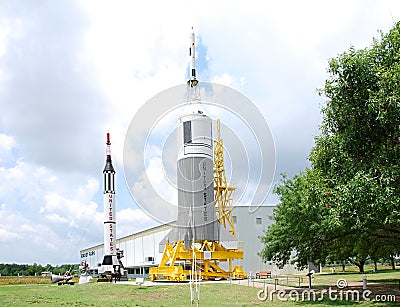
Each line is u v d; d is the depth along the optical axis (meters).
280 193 37.50
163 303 31.38
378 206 19.80
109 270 74.44
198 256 46.12
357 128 22.17
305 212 29.91
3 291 49.56
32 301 36.06
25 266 137.38
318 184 23.77
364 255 37.34
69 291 46.47
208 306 27.83
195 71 47.34
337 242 32.97
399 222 20.53
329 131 24.17
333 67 22.69
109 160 79.12
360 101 22.09
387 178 19.75
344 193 21.09
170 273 48.47
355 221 21.66
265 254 38.91
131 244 84.50
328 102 23.86
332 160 23.06
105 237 76.88
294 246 36.31
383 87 20.34
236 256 48.88
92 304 32.62
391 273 63.25
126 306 30.42
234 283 44.19
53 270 115.88
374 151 21.83
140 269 80.06
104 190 78.00
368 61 21.97
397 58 21.06
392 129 20.89
